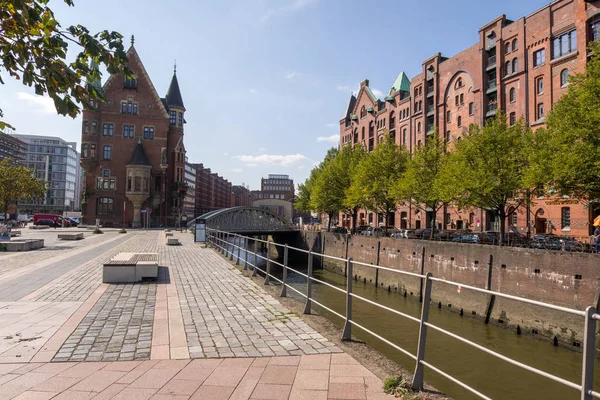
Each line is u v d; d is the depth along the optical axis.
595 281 16.91
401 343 15.16
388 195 39.41
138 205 69.81
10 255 19.94
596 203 24.80
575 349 16.91
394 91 62.78
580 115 19.83
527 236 29.67
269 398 4.09
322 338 6.34
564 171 19.73
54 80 3.51
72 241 32.16
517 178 25.77
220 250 23.56
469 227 44.25
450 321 21.91
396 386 4.42
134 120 72.69
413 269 29.20
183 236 42.59
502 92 41.12
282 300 9.45
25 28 3.52
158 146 73.62
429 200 35.06
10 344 5.82
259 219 64.75
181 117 79.38
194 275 13.66
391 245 32.59
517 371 12.55
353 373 4.82
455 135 48.44
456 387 11.15
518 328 19.73
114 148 71.44
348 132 80.06
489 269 22.30
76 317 7.53
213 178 176.25
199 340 6.18
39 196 41.41
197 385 4.41
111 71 3.68
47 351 5.54
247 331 6.72
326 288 28.39
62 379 4.54
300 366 5.05
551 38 36.12
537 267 19.52
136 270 12.03
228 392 4.23
